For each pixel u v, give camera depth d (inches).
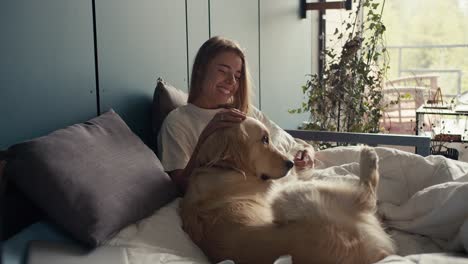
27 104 53.8
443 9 213.3
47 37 56.3
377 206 62.5
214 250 48.7
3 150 48.3
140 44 74.9
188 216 54.2
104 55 66.6
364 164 55.2
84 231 43.9
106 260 42.0
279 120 148.7
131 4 72.0
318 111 138.2
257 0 126.2
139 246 46.0
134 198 50.3
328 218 47.1
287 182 59.7
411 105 183.9
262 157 59.9
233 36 112.2
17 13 51.9
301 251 44.2
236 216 50.3
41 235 45.7
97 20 64.7
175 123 69.9
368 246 46.3
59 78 58.5
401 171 66.8
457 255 44.8
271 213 51.9
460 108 141.1
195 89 74.5
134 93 73.9
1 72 50.3
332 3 161.6
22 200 48.3
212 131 60.4
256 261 45.2
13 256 41.3
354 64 132.7
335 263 43.9
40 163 44.7
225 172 57.5
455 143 138.3
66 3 59.1
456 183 55.8
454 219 52.6
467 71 210.2
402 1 217.0
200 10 94.7
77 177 46.1
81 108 62.7
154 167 57.0
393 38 221.5
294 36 158.9
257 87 129.7
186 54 89.7
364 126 132.1
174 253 47.4
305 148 77.0
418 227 55.9
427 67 219.0
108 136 55.1
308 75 160.2
